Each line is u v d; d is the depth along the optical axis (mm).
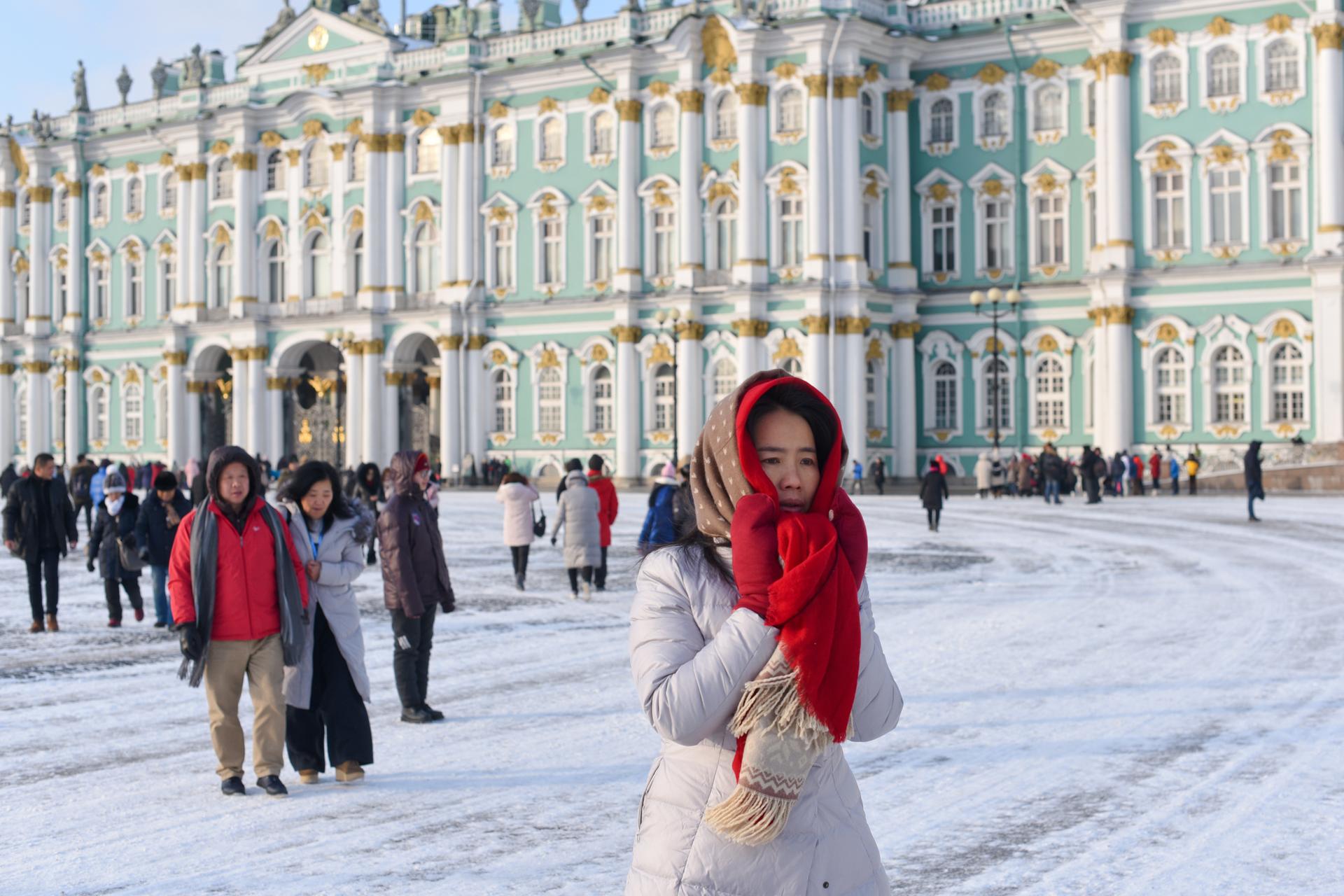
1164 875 8297
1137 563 27500
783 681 4086
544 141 66000
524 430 66438
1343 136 53656
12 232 83000
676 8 62969
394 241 69125
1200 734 12016
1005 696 13891
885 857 8742
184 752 12250
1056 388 59312
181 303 76125
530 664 16797
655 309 63250
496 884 8352
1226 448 55438
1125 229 56531
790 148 59875
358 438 69500
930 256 61500
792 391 4391
